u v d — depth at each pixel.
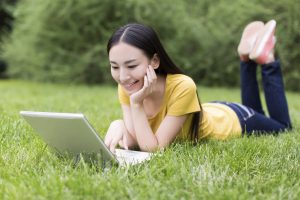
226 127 3.39
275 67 3.86
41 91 8.95
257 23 3.95
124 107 3.10
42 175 2.40
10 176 2.29
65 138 2.52
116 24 10.81
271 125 3.75
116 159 2.51
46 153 2.79
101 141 2.41
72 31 11.08
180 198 2.06
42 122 2.47
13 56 12.72
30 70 12.52
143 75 2.72
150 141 2.86
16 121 3.82
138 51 2.68
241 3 10.59
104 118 4.51
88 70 11.34
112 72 2.75
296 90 10.56
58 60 11.54
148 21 10.83
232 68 11.41
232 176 2.34
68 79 11.53
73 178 2.19
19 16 12.73
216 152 2.83
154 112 3.05
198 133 3.16
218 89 10.61
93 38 11.16
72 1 10.55
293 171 2.49
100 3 10.68
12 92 8.54
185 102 2.95
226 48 11.55
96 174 2.32
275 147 3.00
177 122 2.96
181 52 11.51
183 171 2.34
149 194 2.06
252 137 3.37
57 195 2.02
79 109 5.50
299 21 9.92
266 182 2.26
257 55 3.79
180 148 2.87
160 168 2.43
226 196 2.04
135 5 10.60
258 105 4.07
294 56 10.20
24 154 2.77
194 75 11.79
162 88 2.97
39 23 11.09
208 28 11.60
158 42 2.81
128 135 3.05
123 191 2.10
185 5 11.81
